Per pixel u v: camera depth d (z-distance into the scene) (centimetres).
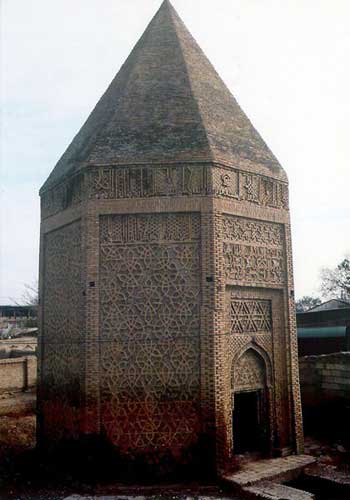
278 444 1273
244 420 1348
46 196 1430
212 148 1210
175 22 1501
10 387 2433
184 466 1120
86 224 1197
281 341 1321
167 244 1184
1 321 5984
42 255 1434
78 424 1168
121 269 1184
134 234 1192
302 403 1611
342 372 1506
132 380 1152
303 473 1171
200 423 1130
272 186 1329
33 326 5681
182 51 1424
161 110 1291
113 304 1177
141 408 1143
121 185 1198
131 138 1240
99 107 1472
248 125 1405
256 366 1278
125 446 1132
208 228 1170
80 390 1168
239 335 1234
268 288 1300
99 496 1047
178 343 1156
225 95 1429
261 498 1004
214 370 1134
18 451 1495
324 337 2141
